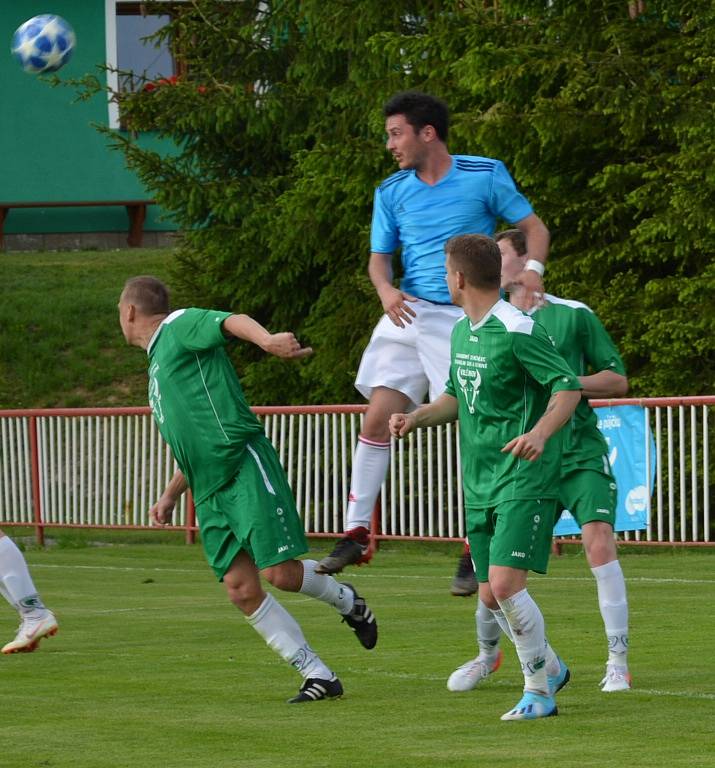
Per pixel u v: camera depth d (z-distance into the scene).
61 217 91.75
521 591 17.34
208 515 18.97
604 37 51.44
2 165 91.00
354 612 20.28
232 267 63.88
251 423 18.86
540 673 17.48
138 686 20.67
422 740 16.08
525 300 20.75
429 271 22.59
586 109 51.16
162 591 35.75
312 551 45.62
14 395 71.56
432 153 22.50
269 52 65.31
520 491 17.25
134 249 90.38
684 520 40.50
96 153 90.88
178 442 18.78
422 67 55.28
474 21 54.44
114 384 72.12
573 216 52.66
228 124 63.50
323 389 60.50
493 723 17.17
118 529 49.56
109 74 90.44
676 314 49.06
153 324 19.06
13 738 16.59
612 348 20.69
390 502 45.06
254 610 19.19
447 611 29.94
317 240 59.66
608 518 19.97
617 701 18.56
